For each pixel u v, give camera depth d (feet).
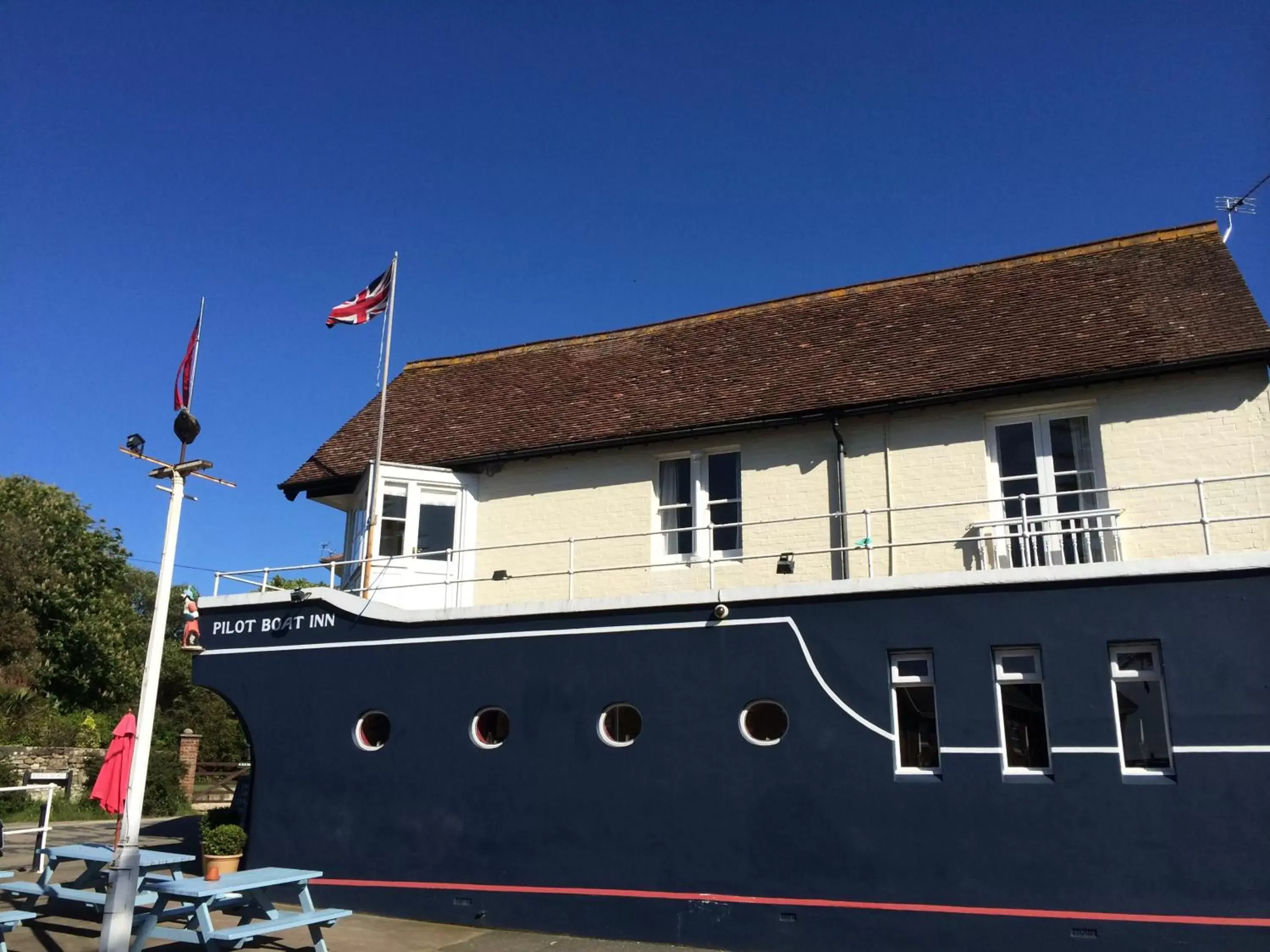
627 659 37.86
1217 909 28.55
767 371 48.73
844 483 42.73
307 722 42.96
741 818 34.71
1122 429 38.50
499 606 40.55
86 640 103.91
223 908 33.37
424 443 53.16
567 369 57.57
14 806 72.28
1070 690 31.40
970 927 30.91
